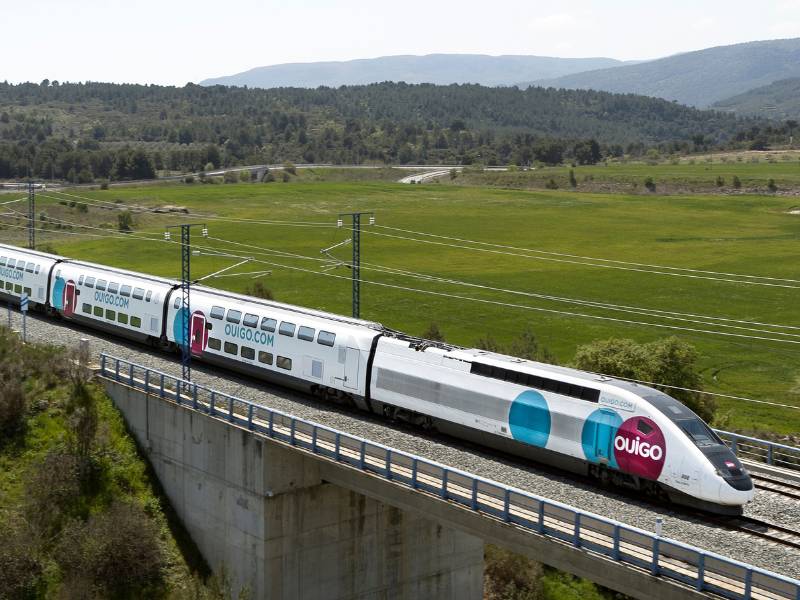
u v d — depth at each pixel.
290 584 46.31
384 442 44.31
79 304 69.38
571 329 98.44
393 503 40.97
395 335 48.78
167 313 61.53
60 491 48.94
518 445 40.94
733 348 91.31
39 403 54.66
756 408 74.12
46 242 143.88
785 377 82.38
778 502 36.81
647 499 36.75
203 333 58.28
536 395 40.31
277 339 53.22
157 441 52.34
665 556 30.84
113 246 141.88
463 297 113.50
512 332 96.75
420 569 49.84
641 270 131.88
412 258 139.75
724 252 146.12
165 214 174.38
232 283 118.00
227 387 54.16
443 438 44.94
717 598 28.92
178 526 50.69
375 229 168.38
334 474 45.03
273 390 53.75
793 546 32.56
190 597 44.75
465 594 51.66
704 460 34.53
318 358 50.62
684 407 37.06
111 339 66.81
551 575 53.59
